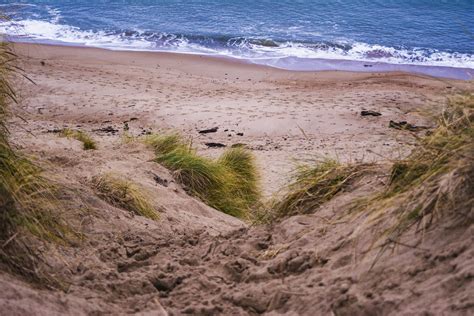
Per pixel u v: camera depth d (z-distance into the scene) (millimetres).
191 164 9742
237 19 37062
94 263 4824
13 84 5926
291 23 36406
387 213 4227
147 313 4074
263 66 28125
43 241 4648
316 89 24094
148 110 20031
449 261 3586
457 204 3867
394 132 6879
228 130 18266
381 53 31141
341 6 40656
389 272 3750
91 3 40031
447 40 33844
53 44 30391
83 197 6219
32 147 8586
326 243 4469
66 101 20500
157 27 34844
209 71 27031
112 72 25531
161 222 6883
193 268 4777
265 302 4055
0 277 3967
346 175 5527
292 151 14930
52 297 3891
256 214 6391
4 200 4543
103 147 10117
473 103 4605
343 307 3639
